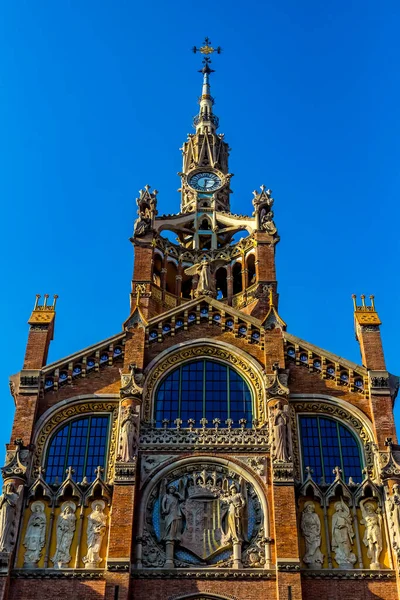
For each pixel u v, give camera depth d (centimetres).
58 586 4019
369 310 5091
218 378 4825
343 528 4191
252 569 4031
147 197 6331
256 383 4772
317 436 4578
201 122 7831
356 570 4041
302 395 4684
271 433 4447
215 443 4462
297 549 4025
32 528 4206
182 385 4797
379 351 4838
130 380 4666
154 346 4928
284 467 4294
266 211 6225
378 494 4284
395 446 4419
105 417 4669
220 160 7481
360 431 4575
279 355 4794
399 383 4731
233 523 4169
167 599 3953
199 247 6575
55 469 4469
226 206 7062
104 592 3928
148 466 4391
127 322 4962
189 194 7106
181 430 4528
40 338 4934
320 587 4000
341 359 4797
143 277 5844
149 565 4075
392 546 4075
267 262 5922
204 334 4981
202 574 4025
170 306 5997
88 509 4278
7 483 4266
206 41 8662
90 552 4122
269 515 4209
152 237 6081
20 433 4488
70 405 4681
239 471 4375
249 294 5931
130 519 4128
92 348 4869
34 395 4647
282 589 3909
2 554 4016
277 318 4962
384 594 3972
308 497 4306
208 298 5103
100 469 4431
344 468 4456
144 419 4619
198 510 4253
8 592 3962
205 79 8394
